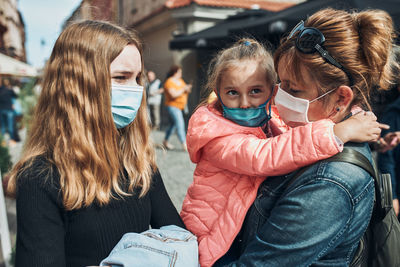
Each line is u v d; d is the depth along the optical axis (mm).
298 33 995
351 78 940
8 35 19812
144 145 1337
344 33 914
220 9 11797
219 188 1207
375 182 944
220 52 1301
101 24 1181
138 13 16469
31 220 960
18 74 9578
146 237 1054
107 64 1126
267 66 1169
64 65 1134
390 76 1017
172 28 12641
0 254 2344
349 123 935
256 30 6258
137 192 1228
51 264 946
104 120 1138
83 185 1086
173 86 6836
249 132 1199
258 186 1104
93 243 1070
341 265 945
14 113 9250
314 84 964
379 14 922
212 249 1143
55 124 1116
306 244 872
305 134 955
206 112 1255
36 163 1046
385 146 2020
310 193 883
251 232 1100
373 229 1069
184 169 5520
